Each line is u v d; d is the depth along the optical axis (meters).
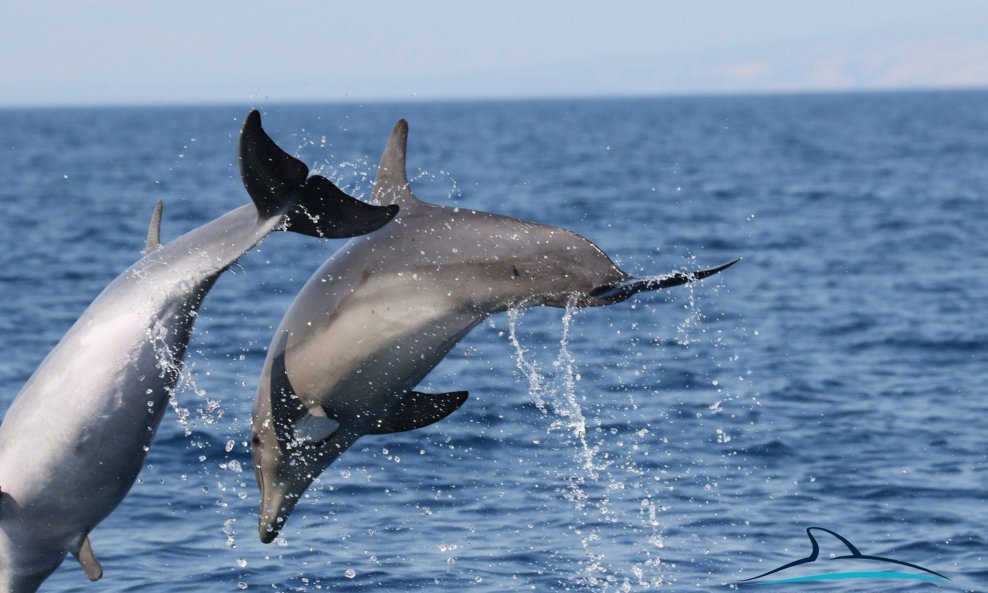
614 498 23.05
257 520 21.77
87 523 14.80
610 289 13.82
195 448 25.94
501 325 41.03
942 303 46.44
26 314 43.62
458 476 24.31
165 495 23.00
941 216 80.56
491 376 33.22
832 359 36.22
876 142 190.25
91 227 73.69
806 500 22.97
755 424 28.47
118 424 14.34
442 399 15.74
